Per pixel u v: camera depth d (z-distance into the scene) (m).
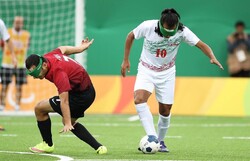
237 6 65.06
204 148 33.91
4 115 57.94
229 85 58.38
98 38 65.25
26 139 37.97
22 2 64.75
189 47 64.94
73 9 64.75
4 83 58.38
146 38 30.72
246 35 63.34
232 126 48.59
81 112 29.53
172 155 30.14
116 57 65.12
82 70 29.28
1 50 64.31
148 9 65.19
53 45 64.94
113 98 59.56
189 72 65.00
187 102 58.62
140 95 30.89
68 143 35.78
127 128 46.75
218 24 65.00
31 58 28.05
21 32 58.72
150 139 30.50
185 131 44.75
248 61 63.12
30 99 60.00
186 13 65.25
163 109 31.72
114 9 65.31
